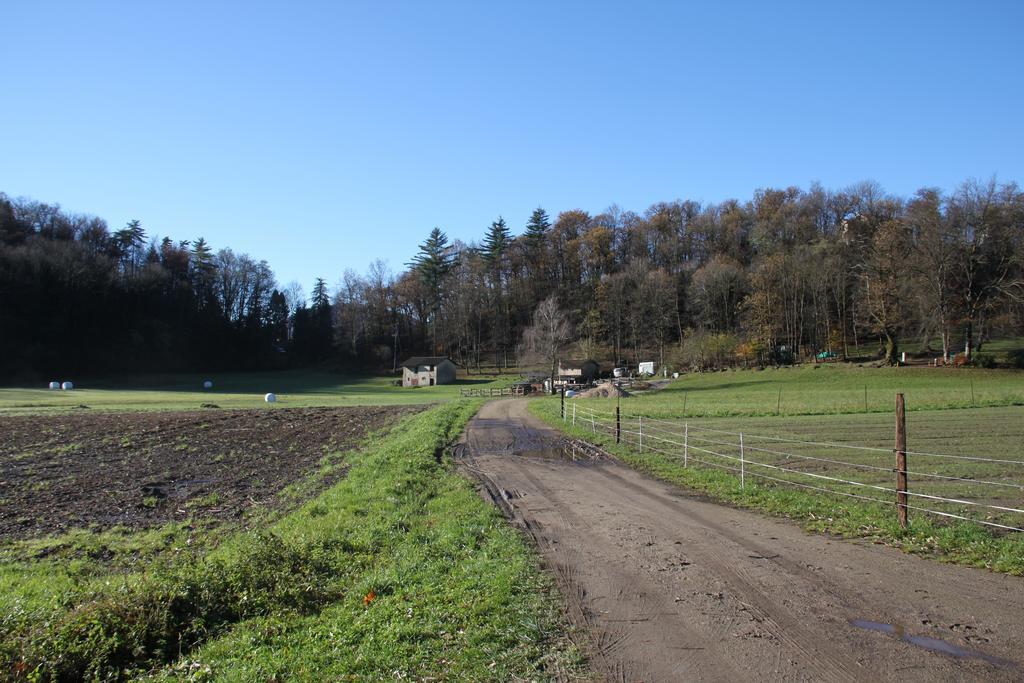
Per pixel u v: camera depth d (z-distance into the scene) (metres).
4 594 8.16
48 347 88.06
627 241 128.12
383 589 7.79
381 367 117.62
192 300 115.44
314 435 29.83
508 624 6.53
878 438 22.16
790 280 83.62
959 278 61.50
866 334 81.56
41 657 5.78
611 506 12.77
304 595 7.70
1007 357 61.50
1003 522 10.50
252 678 5.48
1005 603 6.94
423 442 23.48
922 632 6.21
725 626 6.46
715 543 9.73
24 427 31.59
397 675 5.45
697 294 97.38
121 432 29.80
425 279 125.00
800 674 5.38
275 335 126.12
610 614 6.83
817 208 103.94
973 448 19.08
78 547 11.09
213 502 14.86
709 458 19.06
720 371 80.94
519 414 41.94
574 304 119.56
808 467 16.88
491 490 14.82
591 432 27.45
